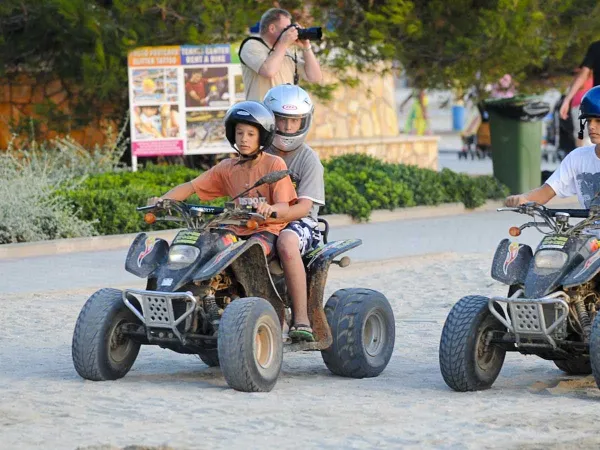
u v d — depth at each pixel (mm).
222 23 61312
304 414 23781
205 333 26984
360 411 24094
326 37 65000
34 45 63969
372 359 28781
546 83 78500
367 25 66250
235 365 25734
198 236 26562
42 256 49688
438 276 44969
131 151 64875
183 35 61594
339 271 46031
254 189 27500
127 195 55219
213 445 21125
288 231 27328
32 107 68188
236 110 27188
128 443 21266
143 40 61156
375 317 29219
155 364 30297
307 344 27609
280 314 27781
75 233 52438
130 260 26922
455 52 66312
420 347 32719
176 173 61094
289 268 27047
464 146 111750
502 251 26375
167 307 25781
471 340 26234
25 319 36656
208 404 24766
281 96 28109
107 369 27375
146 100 62188
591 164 27266
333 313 28641
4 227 51000
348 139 77188
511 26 64438
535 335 25500
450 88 73438
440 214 64750
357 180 63469
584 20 67125
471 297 27062
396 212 62656
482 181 68312
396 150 80125
